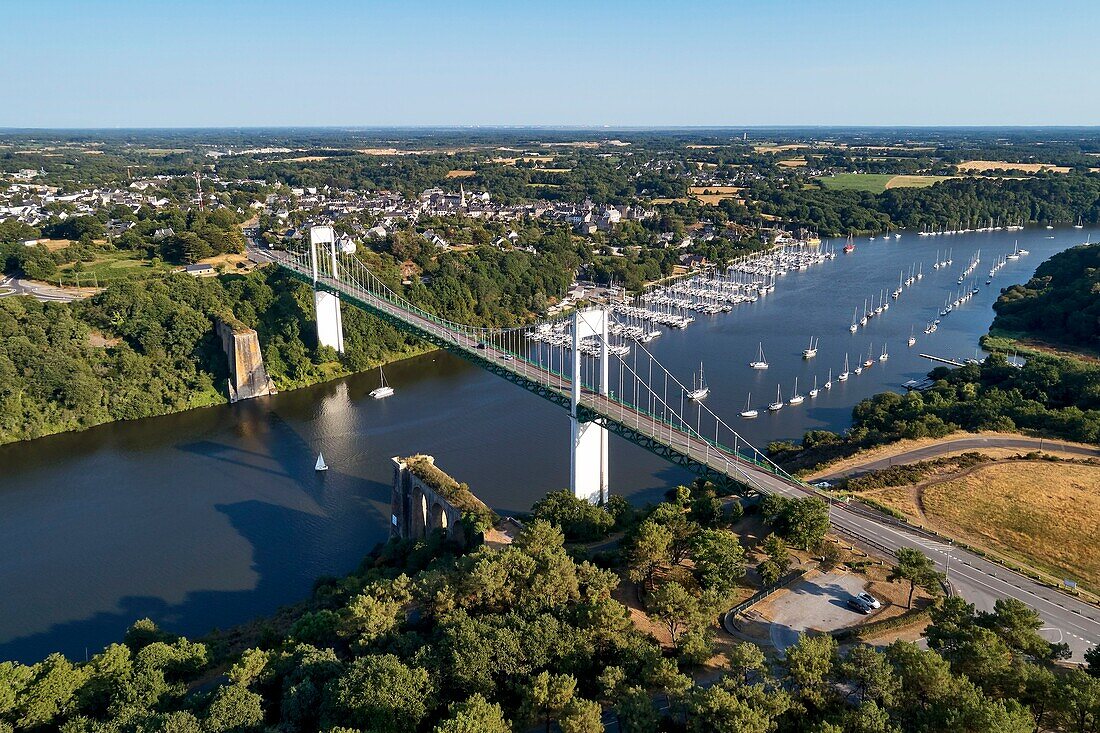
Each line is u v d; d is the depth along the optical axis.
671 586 65.62
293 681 58.16
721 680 53.41
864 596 73.31
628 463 128.62
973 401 132.75
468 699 51.12
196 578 99.12
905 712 50.41
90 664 63.69
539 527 77.94
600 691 58.31
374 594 72.00
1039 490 96.88
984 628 58.22
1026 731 45.69
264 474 128.88
